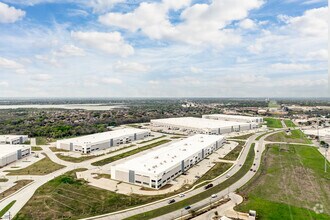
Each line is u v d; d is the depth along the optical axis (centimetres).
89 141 18350
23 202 9519
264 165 14512
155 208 9031
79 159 15788
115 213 8662
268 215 8450
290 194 10231
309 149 18600
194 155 14762
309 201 9588
